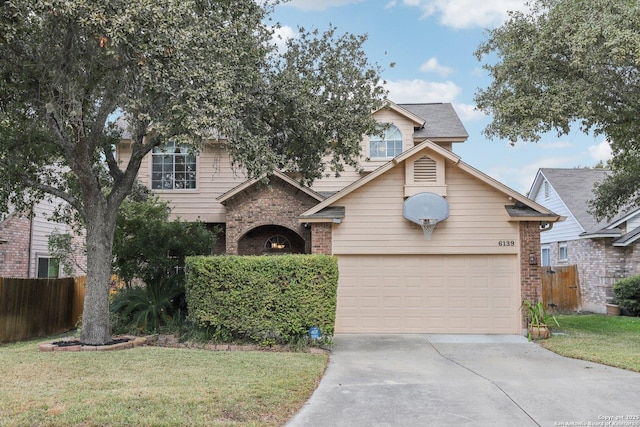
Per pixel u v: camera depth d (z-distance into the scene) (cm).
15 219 1709
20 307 1434
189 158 1850
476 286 1412
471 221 1416
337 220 1416
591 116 1167
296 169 1330
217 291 1154
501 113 1195
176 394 679
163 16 822
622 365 927
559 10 1134
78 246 1766
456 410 664
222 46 968
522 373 890
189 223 1527
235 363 905
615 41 992
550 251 2586
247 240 1855
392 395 739
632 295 1841
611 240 2009
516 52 1235
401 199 1437
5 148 1109
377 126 1270
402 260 1433
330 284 1157
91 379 759
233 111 927
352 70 1183
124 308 1318
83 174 1074
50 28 873
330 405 687
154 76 860
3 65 948
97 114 1102
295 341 1147
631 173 1611
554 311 2072
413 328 1413
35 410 600
